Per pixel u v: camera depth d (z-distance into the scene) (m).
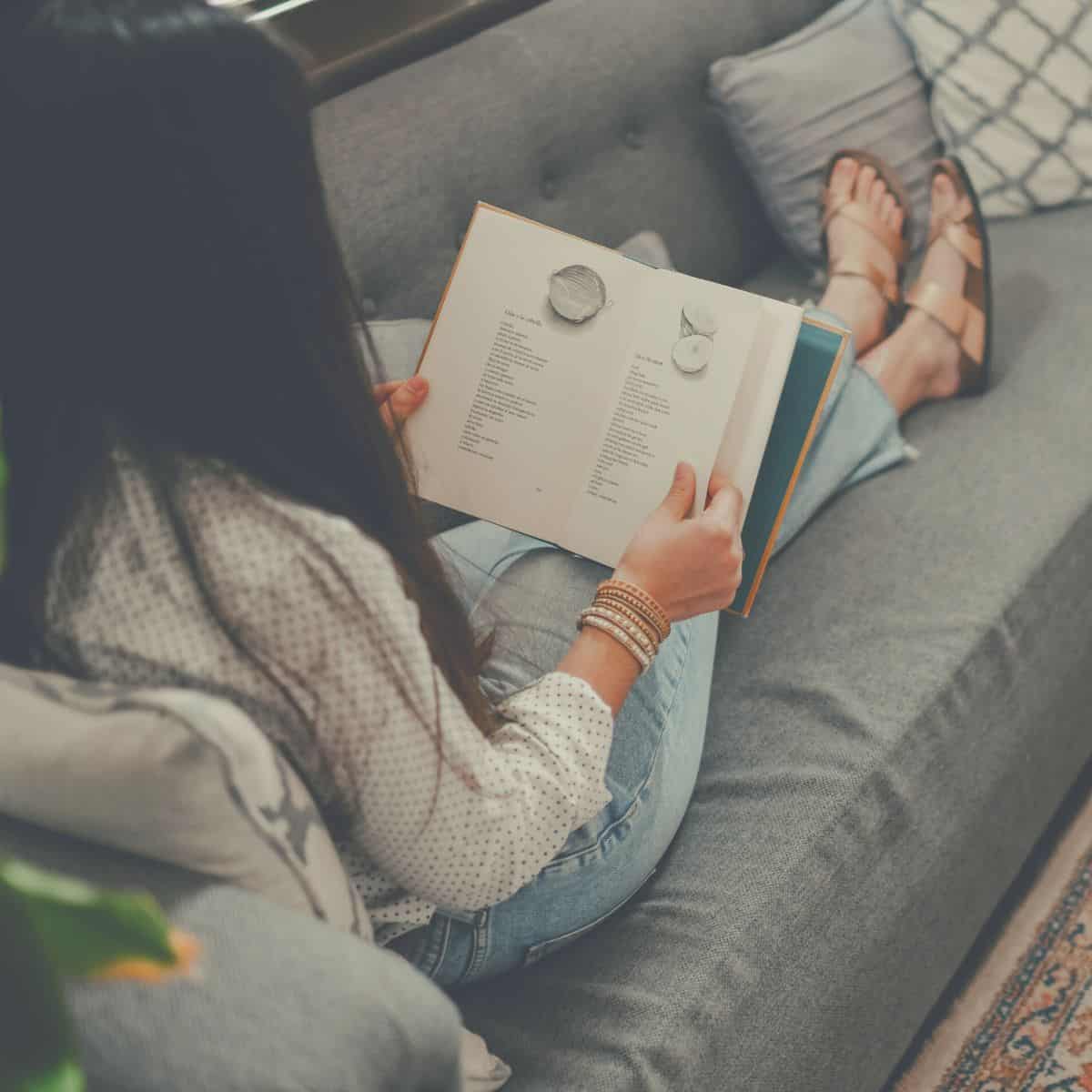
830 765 0.98
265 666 0.55
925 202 1.60
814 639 1.12
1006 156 1.59
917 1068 1.17
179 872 0.55
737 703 1.08
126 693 0.50
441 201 1.27
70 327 0.51
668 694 0.92
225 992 0.48
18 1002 0.32
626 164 1.45
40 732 0.51
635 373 0.89
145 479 0.53
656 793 0.88
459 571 0.96
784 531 1.19
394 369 1.08
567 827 0.70
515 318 0.91
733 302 0.89
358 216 1.21
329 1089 0.47
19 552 0.54
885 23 1.61
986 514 1.21
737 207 1.59
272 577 0.54
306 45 1.37
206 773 0.50
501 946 0.82
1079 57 1.54
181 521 0.53
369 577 0.56
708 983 0.84
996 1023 1.19
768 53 1.52
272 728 0.57
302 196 0.55
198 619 0.55
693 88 1.51
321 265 0.57
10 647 0.59
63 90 0.47
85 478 0.53
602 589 0.80
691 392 0.88
